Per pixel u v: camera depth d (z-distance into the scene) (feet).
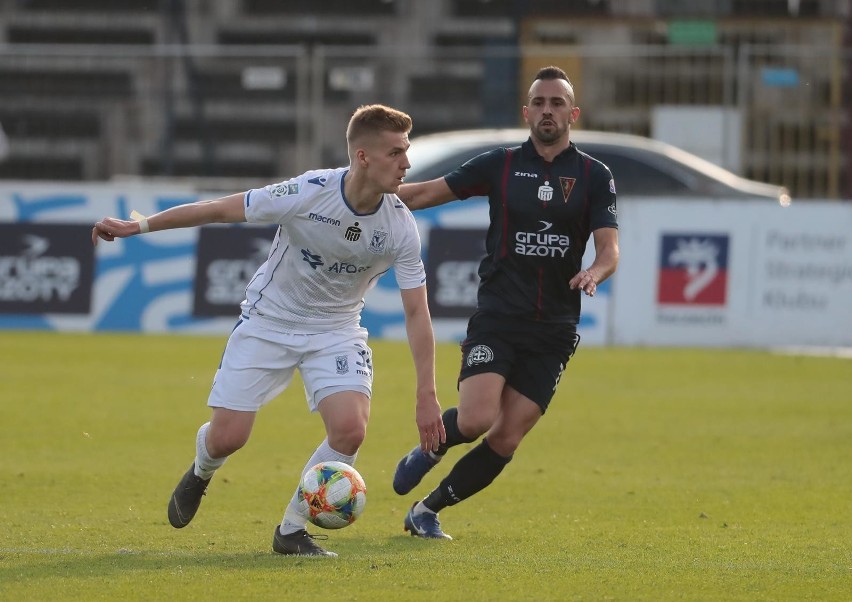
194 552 71.97
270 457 109.60
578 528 82.53
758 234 201.36
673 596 62.49
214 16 341.82
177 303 202.28
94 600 59.93
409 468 80.84
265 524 82.07
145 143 274.16
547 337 79.51
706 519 85.97
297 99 264.31
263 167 274.57
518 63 263.08
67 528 79.25
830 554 73.97
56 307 203.41
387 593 61.93
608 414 136.98
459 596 61.62
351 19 342.23
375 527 82.74
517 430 79.15
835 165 258.78
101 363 167.84
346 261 69.62
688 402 146.51
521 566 69.10
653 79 260.83
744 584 65.41
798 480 102.17
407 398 143.84
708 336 201.77
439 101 282.77
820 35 295.69
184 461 105.81
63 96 278.87
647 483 100.27
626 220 202.49
